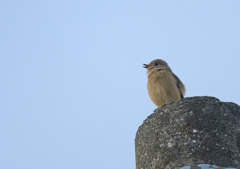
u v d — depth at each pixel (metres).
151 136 10.03
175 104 10.26
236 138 9.29
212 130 9.32
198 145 9.07
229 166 8.67
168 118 10.03
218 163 8.70
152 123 10.31
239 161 8.82
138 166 10.15
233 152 8.96
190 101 10.13
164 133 9.76
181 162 8.84
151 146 9.81
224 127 9.41
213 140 9.12
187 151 9.04
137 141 10.65
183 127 9.55
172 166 8.87
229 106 10.02
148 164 9.62
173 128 9.68
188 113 9.81
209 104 9.93
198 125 9.45
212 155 8.84
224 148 8.98
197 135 9.27
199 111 9.78
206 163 8.66
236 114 9.87
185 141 9.26
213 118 9.57
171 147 9.34
